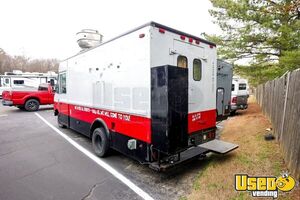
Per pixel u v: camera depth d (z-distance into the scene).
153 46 3.67
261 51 10.31
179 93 3.59
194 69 4.47
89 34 7.19
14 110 15.23
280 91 5.59
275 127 6.13
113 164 4.88
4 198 3.45
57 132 8.18
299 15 8.90
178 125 3.59
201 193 3.40
